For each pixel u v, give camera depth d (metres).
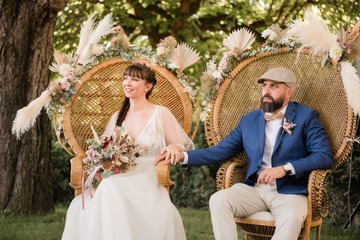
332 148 4.38
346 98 4.38
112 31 4.69
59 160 9.94
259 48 4.72
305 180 4.28
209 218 7.95
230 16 11.21
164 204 4.15
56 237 6.05
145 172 4.37
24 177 7.30
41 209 7.47
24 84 7.22
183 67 4.70
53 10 7.19
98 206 3.99
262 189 4.32
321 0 9.85
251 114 4.57
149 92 4.63
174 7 11.52
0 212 7.12
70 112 4.64
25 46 7.17
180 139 4.56
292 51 4.65
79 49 4.68
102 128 4.74
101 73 4.73
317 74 4.57
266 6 11.43
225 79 4.75
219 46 12.06
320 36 4.39
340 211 6.97
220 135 4.68
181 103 4.70
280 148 4.33
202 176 9.20
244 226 4.26
